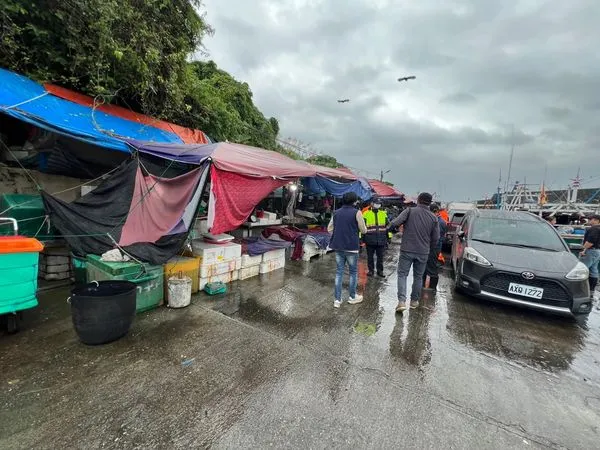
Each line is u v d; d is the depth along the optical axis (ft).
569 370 10.82
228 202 14.67
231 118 32.40
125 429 6.79
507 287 15.42
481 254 16.61
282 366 9.70
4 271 9.29
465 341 12.55
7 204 14.42
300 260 25.07
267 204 31.50
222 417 7.35
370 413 7.85
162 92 22.29
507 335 13.38
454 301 17.51
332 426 7.31
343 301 16.31
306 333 12.14
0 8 14.17
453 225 35.94
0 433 6.41
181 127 24.44
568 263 15.48
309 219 33.55
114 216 14.97
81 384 8.11
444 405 8.40
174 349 10.18
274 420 7.37
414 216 14.71
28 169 17.61
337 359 10.39
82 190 18.22
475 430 7.54
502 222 19.85
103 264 12.26
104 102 18.48
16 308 9.66
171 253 13.71
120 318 10.12
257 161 17.20
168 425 6.99
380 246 21.65
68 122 14.79
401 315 14.83
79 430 6.66
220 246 16.56
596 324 15.31
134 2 19.93
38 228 14.84
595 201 53.42
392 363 10.41
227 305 14.26
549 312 14.78
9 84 14.23
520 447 7.09
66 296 13.61
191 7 23.93
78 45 16.93
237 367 9.45
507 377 10.09
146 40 20.03
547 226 18.98
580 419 8.23
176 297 13.24
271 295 16.15
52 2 15.49
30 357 9.11
